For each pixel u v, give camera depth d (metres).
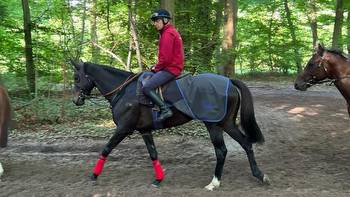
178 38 5.81
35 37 11.95
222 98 5.76
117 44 10.75
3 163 7.19
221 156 5.87
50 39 11.73
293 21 23.69
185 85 5.82
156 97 5.73
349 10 20.44
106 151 6.11
